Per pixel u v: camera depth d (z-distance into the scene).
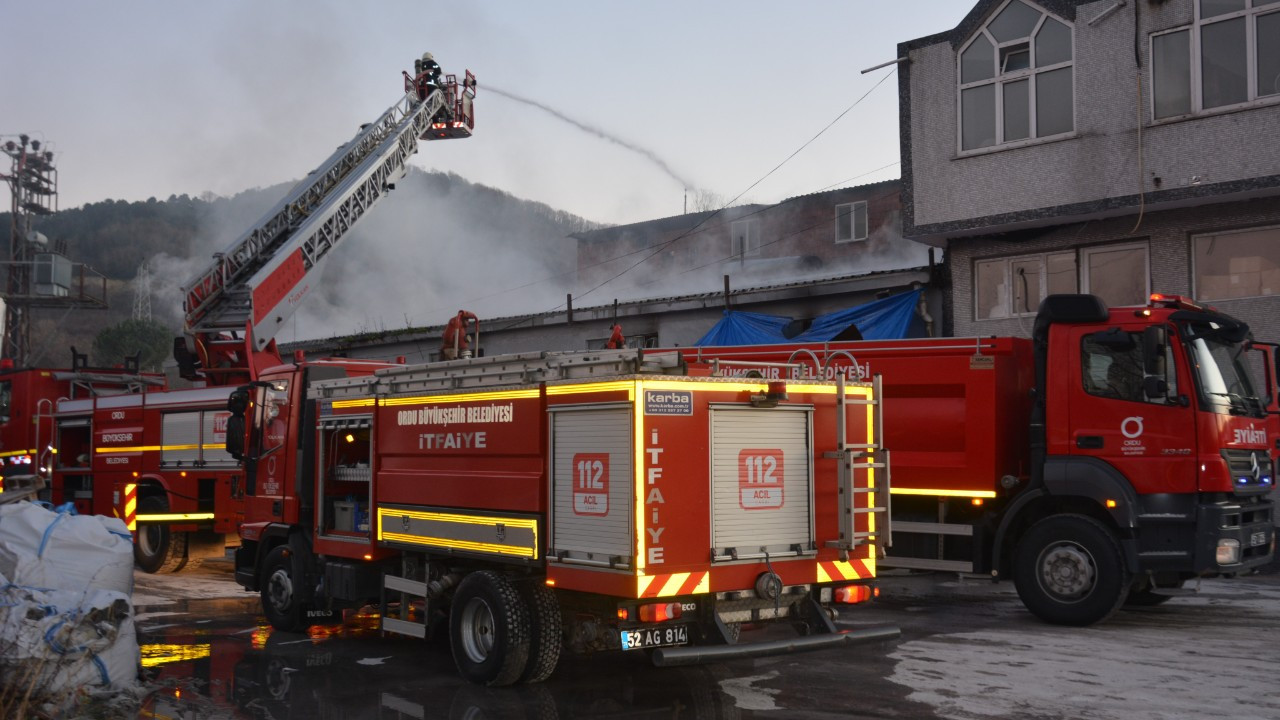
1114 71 14.64
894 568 10.98
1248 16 13.63
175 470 14.63
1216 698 6.55
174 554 14.60
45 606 6.48
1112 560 9.00
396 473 8.27
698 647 6.21
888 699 6.62
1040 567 9.39
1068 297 9.47
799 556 6.86
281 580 9.57
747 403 6.69
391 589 8.41
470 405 7.54
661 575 6.21
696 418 6.47
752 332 18.64
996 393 10.17
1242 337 9.73
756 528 6.69
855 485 7.19
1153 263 14.68
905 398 10.72
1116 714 6.19
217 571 15.12
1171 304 9.31
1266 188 13.34
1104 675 7.22
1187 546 8.86
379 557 8.50
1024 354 10.64
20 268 38.31
